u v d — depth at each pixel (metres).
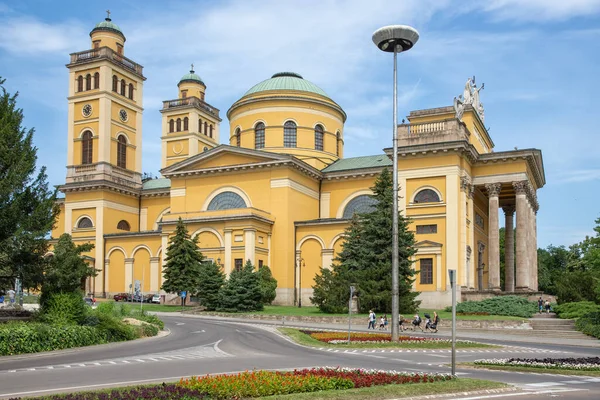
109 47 80.06
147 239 73.56
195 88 98.56
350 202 69.62
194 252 60.97
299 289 64.44
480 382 17.81
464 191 57.12
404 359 26.16
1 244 29.30
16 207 29.64
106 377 18.72
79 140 79.38
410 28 30.36
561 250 105.69
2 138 29.97
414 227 57.25
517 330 41.97
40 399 13.69
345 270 51.66
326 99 75.75
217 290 55.69
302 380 16.59
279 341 33.22
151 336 34.97
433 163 56.91
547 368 22.39
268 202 65.06
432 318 45.81
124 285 74.38
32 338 26.39
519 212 57.53
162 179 87.06
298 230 65.44
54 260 32.06
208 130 98.44
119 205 79.56
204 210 68.06
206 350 27.97
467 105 63.16
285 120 72.62
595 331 38.59
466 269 57.06
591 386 18.55
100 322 31.73
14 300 48.47
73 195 78.81
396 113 31.53
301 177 67.31
